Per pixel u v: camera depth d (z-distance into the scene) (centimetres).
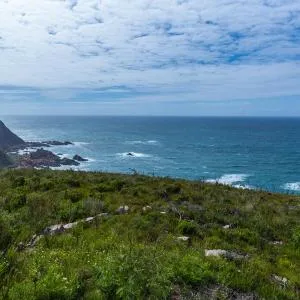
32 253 759
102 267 631
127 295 558
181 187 1764
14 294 553
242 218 1317
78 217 1166
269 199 1834
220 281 683
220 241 1022
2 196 1325
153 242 920
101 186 1630
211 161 9169
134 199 1431
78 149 11631
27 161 7906
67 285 586
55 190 1516
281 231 1243
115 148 12081
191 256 746
